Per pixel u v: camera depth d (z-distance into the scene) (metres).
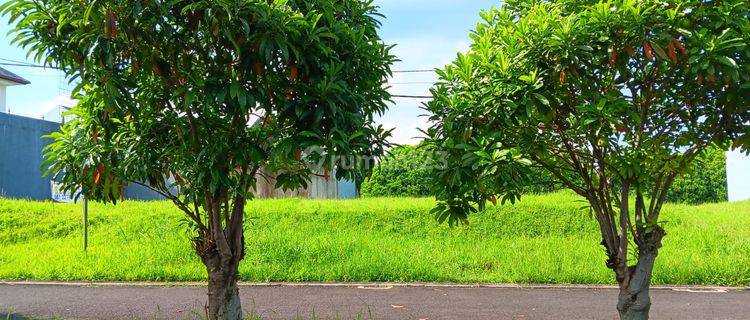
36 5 3.64
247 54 3.60
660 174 4.30
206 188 4.17
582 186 5.02
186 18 3.57
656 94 4.14
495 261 10.67
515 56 4.01
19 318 7.36
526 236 12.57
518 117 4.00
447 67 4.33
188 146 4.07
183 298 8.52
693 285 9.55
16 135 16.59
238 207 4.48
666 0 3.80
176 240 11.48
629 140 4.04
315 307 7.97
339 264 10.23
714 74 3.78
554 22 3.88
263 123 4.09
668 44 3.69
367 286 9.44
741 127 4.19
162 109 4.14
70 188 4.61
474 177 4.05
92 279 9.83
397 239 12.19
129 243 11.66
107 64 3.51
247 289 9.21
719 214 14.03
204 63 3.86
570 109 4.15
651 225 4.14
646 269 4.28
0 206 13.46
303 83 3.74
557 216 13.33
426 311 7.72
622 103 3.80
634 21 3.68
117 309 7.84
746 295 8.84
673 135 4.32
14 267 10.23
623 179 4.23
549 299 8.48
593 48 3.83
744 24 3.73
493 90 3.96
